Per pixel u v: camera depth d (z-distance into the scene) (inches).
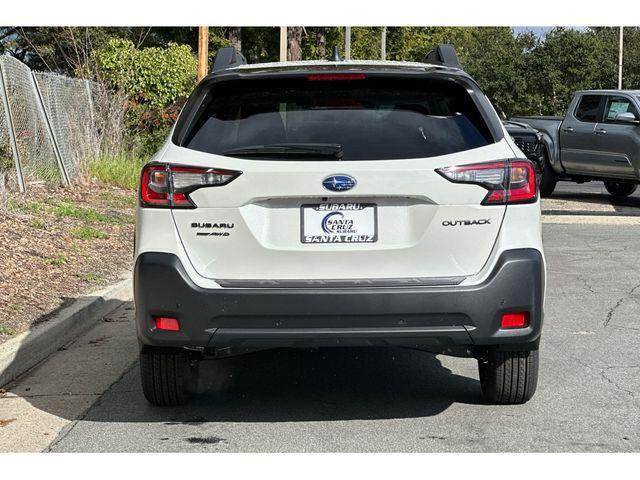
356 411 218.1
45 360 275.7
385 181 188.7
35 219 481.1
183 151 195.0
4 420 215.0
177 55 963.3
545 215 669.3
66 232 466.0
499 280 190.2
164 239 193.0
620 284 394.6
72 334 305.1
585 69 2519.7
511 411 216.4
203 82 201.2
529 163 195.8
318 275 190.9
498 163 192.5
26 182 590.6
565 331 304.3
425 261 191.5
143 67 947.3
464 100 200.1
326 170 188.5
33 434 203.8
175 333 192.1
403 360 268.4
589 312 335.9
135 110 935.0
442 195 190.1
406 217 191.3
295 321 188.4
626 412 214.8
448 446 191.9
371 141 193.0
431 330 189.5
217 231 191.5
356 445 193.0
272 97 199.8
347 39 1332.4
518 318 193.0
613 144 709.3
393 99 199.3
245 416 215.0
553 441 194.7
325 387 240.2
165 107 957.8
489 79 2605.8
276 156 191.6
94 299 333.1
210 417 214.5
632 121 693.9
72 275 376.2
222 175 190.7
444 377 249.1
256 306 188.1
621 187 810.8
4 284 338.6
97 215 534.3
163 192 193.3
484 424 206.7
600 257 473.1
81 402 229.5
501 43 2701.8
